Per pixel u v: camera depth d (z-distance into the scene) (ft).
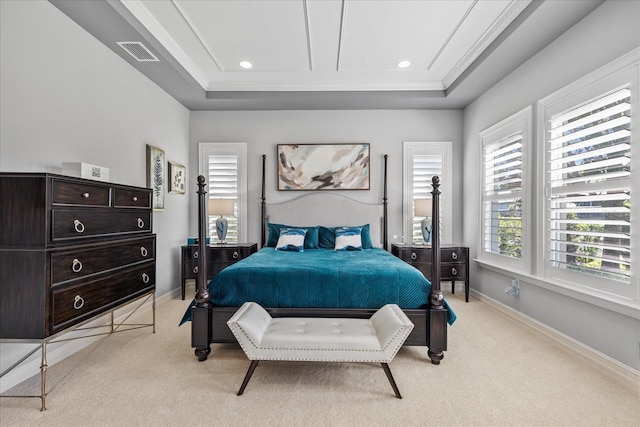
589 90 7.61
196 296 7.61
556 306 8.69
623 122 6.74
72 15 7.80
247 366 7.18
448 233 14.64
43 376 5.54
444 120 14.71
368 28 9.29
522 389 6.23
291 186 14.76
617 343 6.85
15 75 6.54
